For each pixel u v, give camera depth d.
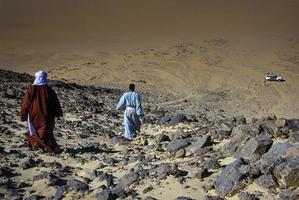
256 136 9.23
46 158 10.27
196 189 7.68
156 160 9.72
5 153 10.45
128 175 8.42
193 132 12.55
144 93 30.36
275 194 7.00
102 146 11.85
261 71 38.38
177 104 27.08
